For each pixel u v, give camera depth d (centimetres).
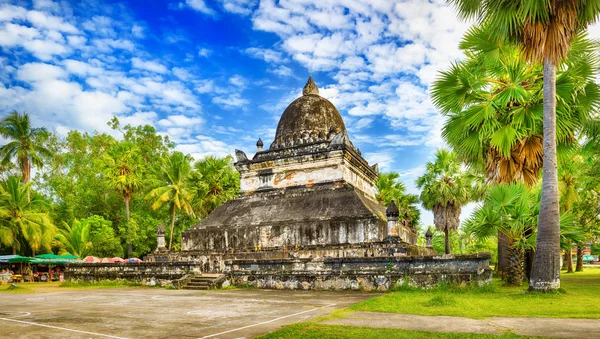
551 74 1263
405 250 1797
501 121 1511
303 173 2544
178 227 4438
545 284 1243
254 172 2709
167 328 842
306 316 968
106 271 2392
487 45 1466
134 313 1085
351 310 1020
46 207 4153
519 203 1573
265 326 840
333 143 2475
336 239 2106
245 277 1917
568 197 2350
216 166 4078
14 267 3897
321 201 2336
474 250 4425
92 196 4188
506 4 1252
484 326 781
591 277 2441
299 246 2148
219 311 1096
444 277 1477
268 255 2092
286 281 1792
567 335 683
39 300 1532
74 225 3797
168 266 2197
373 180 3008
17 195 3566
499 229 1639
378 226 2031
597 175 2259
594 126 1717
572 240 1548
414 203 4134
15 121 3962
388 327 781
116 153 4156
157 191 3747
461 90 1509
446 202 3209
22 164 3991
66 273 2541
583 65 1434
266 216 2403
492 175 1586
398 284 1545
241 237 2369
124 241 4081
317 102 2892
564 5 1180
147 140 4991
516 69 1446
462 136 1579
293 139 2747
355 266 1669
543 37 1202
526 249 1680
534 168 1533
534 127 1452
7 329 873
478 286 1412
